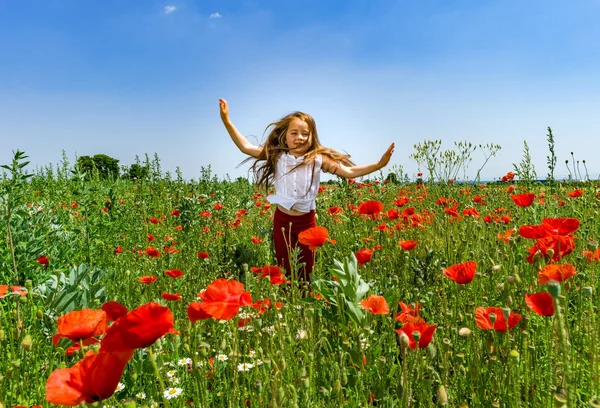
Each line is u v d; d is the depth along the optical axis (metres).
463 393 2.12
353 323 2.44
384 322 2.62
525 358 1.89
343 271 2.40
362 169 4.82
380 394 2.04
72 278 3.05
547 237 2.49
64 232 5.26
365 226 5.79
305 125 4.68
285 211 4.54
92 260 5.07
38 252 3.91
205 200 7.77
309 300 2.69
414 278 3.71
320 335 2.35
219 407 2.17
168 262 4.62
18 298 2.58
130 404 1.54
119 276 4.36
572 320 2.67
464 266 2.29
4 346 2.21
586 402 1.91
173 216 7.71
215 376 2.32
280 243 4.55
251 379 2.27
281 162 4.64
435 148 7.55
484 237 4.47
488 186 8.20
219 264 5.03
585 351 2.23
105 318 1.64
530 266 3.42
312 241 3.11
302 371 1.78
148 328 1.27
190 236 6.46
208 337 2.73
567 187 6.99
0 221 3.66
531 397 1.99
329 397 1.97
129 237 6.39
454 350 2.40
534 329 2.52
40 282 3.76
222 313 1.61
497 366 1.97
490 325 1.89
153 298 3.28
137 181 10.40
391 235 4.81
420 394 1.89
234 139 5.09
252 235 6.78
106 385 1.21
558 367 1.99
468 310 2.80
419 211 7.19
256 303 2.68
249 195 9.74
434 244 4.87
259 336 2.43
